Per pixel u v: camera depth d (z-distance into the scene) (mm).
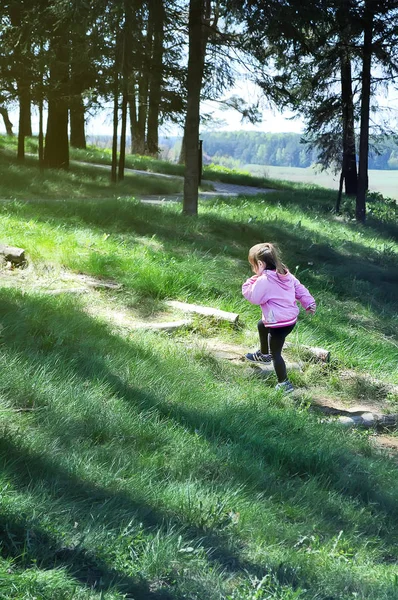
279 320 6875
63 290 8461
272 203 22047
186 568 3154
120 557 3082
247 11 14578
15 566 2826
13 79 22891
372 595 3293
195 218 14797
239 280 10961
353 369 8391
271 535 3781
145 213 14102
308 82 23484
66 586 2736
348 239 17938
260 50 15594
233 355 7695
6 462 3691
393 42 20641
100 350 6281
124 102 23500
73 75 22609
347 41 21125
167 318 8492
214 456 4652
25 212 12656
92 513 3461
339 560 3646
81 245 10539
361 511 4410
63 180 22547
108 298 8766
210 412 5559
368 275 13914
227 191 28797
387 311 12273
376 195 29922
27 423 4414
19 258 9195
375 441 6371
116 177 25250
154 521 3586
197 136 15477
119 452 4359
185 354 7195
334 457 5258
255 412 5812
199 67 15305
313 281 12922
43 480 3676
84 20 15078
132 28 15609
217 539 3545
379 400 7559
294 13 14625
